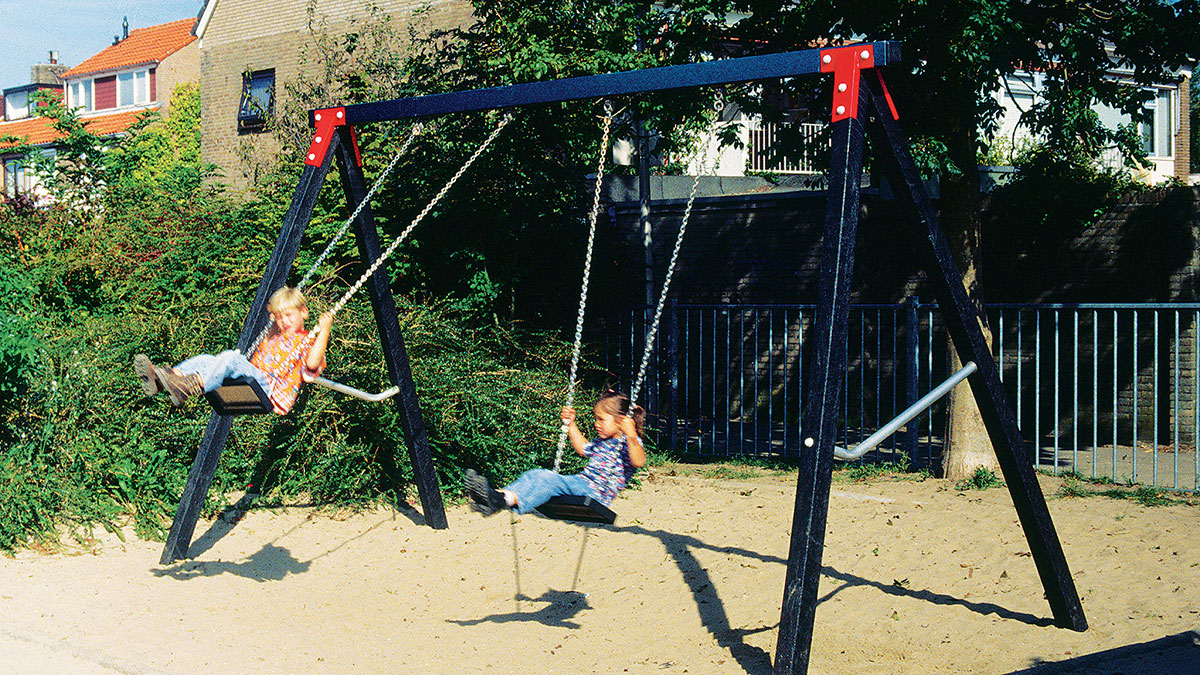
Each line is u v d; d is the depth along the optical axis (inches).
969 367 246.1
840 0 365.1
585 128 470.3
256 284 448.8
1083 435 535.2
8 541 305.0
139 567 295.3
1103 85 410.0
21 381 335.3
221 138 938.1
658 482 412.5
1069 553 291.9
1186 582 261.0
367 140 490.0
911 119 390.3
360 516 359.6
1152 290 512.4
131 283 456.4
